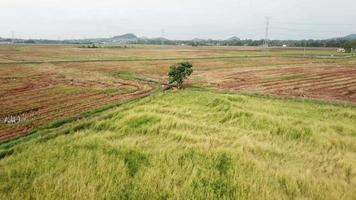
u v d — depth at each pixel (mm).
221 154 11898
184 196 8992
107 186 9523
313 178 10188
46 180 9883
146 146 13344
